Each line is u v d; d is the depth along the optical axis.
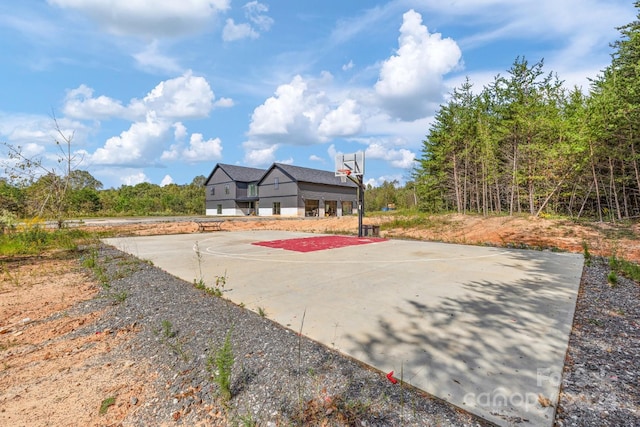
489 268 5.69
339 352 2.42
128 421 1.74
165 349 2.55
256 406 1.78
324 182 32.31
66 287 4.61
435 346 2.51
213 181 36.69
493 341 2.59
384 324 3.01
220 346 2.53
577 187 14.19
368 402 1.77
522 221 11.91
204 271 5.62
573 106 14.70
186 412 1.78
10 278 5.12
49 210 11.35
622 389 1.87
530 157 13.95
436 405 1.74
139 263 6.37
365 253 7.73
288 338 2.69
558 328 2.85
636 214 13.55
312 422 1.62
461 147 18.77
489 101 17.88
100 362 2.43
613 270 5.25
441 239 10.63
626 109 10.86
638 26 12.40
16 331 3.06
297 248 8.82
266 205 32.56
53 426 1.71
